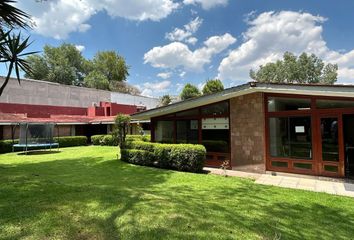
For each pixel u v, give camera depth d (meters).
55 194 4.88
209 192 6.13
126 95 38.59
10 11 5.98
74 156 14.31
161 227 3.45
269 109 8.91
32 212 3.79
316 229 3.99
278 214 4.61
